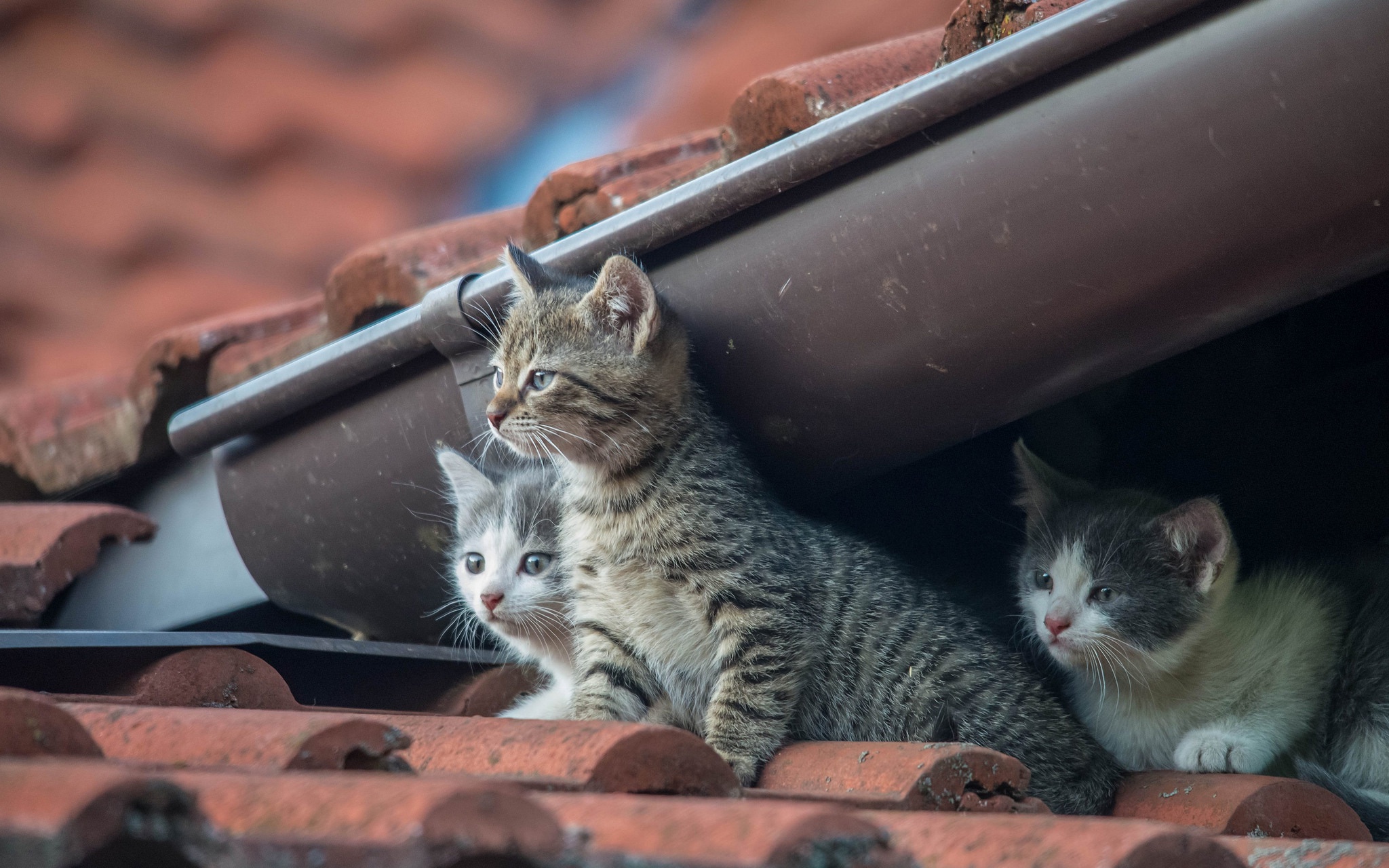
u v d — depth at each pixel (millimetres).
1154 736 6109
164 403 7574
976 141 4559
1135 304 4531
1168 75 4211
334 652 5660
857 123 4676
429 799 2484
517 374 5742
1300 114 4043
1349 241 4238
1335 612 6039
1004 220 4543
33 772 2436
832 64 5863
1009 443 7258
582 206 6434
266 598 6910
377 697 6031
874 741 5188
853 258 4852
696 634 5730
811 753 4898
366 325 6922
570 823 2857
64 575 6648
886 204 4746
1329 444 6766
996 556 7289
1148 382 7074
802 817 2650
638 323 5441
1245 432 6949
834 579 5695
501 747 3846
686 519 5527
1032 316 4652
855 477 5723
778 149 4855
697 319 5316
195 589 7207
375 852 2396
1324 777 5219
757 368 5246
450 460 6246
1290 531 6848
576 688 5984
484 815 2512
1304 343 6754
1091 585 6152
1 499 8234
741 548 5477
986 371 4875
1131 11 4199
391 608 6605
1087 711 6293
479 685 6285
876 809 3949
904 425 5230
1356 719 5762
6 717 3062
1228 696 5953
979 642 5859
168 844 2412
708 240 5242
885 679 5656
